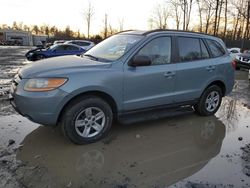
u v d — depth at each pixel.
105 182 3.25
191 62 5.18
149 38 4.65
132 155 3.96
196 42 5.35
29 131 4.61
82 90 3.93
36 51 17.58
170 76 4.83
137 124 5.20
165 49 4.85
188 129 5.09
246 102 7.28
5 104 6.05
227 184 3.28
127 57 4.40
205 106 5.69
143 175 3.43
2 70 12.80
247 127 5.32
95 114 4.22
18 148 3.97
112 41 5.05
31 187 3.06
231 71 5.93
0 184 3.08
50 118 3.85
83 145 4.18
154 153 4.05
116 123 5.17
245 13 33.31
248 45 34.84
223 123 5.50
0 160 3.60
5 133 4.47
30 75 3.91
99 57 4.67
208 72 5.44
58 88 3.79
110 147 4.17
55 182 3.19
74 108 3.97
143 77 4.50
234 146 4.41
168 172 3.53
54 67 4.05
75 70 3.99
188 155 4.04
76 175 3.36
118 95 4.30
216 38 5.82
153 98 4.72
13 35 73.88
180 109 5.38
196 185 3.23
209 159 3.93
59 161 3.67
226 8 34.91
